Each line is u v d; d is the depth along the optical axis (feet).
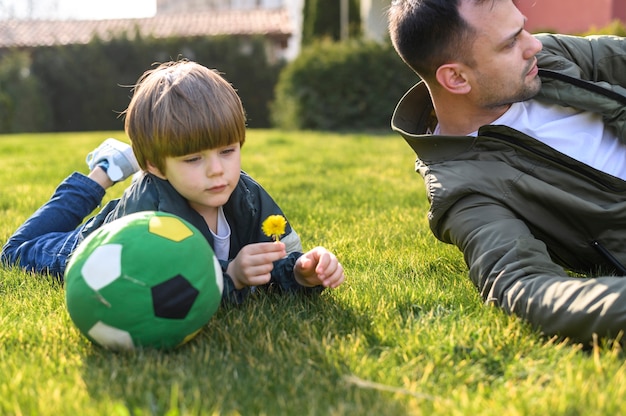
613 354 5.19
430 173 7.29
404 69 44.65
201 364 5.43
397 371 5.29
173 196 6.79
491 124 7.16
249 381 5.16
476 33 6.68
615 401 4.51
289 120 46.65
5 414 4.66
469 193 6.93
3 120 59.16
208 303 5.78
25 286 7.86
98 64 65.21
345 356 5.54
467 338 5.81
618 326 5.30
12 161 24.04
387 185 16.66
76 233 8.46
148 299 5.52
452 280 7.97
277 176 18.78
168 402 4.81
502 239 6.46
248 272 6.63
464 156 7.19
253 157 24.77
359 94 45.14
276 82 65.10
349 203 13.84
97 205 9.33
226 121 6.45
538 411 4.51
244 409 4.74
